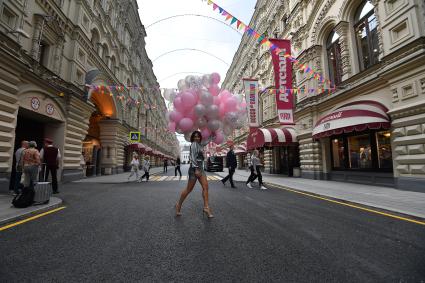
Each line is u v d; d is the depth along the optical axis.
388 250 2.82
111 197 6.91
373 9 9.67
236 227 3.75
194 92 5.45
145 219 4.25
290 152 16.50
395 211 4.73
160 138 49.28
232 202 6.05
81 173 13.11
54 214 4.69
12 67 7.50
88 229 3.63
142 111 31.36
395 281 2.08
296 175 14.72
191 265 2.39
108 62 17.50
